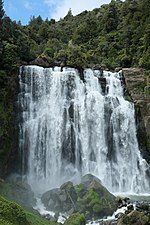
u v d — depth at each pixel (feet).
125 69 178.09
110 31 270.26
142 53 207.82
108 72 175.11
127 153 151.12
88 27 279.08
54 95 153.17
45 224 69.62
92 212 94.07
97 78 168.35
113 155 148.66
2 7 175.83
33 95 148.97
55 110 149.59
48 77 154.81
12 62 142.10
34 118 144.46
